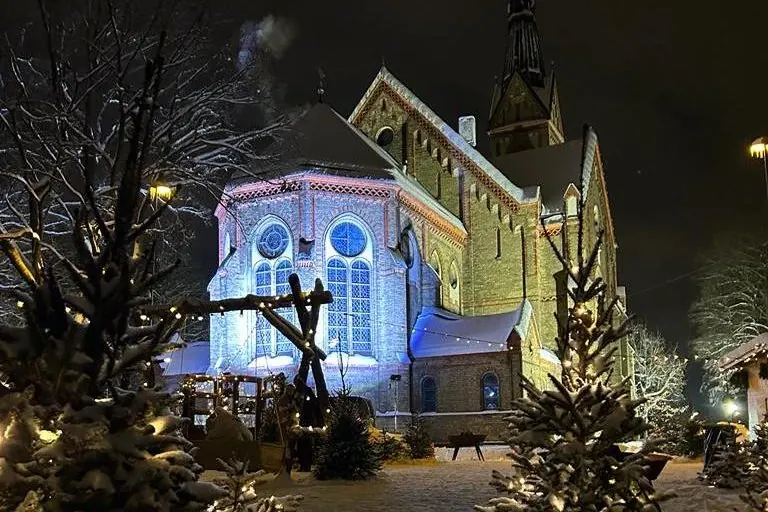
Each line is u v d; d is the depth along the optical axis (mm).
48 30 19203
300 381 23688
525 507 8969
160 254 27906
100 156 21484
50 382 6086
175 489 6203
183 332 54875
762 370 26172
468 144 61844
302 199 47594
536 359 50812
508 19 82688
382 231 49375
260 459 23234
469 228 61156
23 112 21141
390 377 47531
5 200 21578
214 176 27594
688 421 40125
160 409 6406
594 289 9594
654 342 75188
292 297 22578
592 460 8438
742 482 19391
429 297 53125
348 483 22594
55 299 6223
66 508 5824
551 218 59125
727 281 60750
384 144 64312
